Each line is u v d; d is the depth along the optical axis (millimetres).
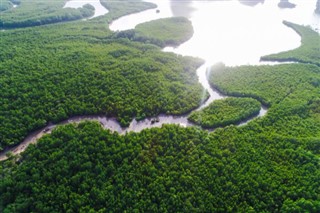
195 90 130250
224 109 120125
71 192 84188
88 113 115312
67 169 88688
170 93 125500
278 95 129000
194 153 95938
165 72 139750
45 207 80562
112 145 96688
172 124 108812
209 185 86625
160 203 82312
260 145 101125
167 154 95188
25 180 86625
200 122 113375
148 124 113438
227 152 96375
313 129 110875
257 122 112750
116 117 114688
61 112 112562
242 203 83562
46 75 129750
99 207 81750
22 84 123438
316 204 82062
